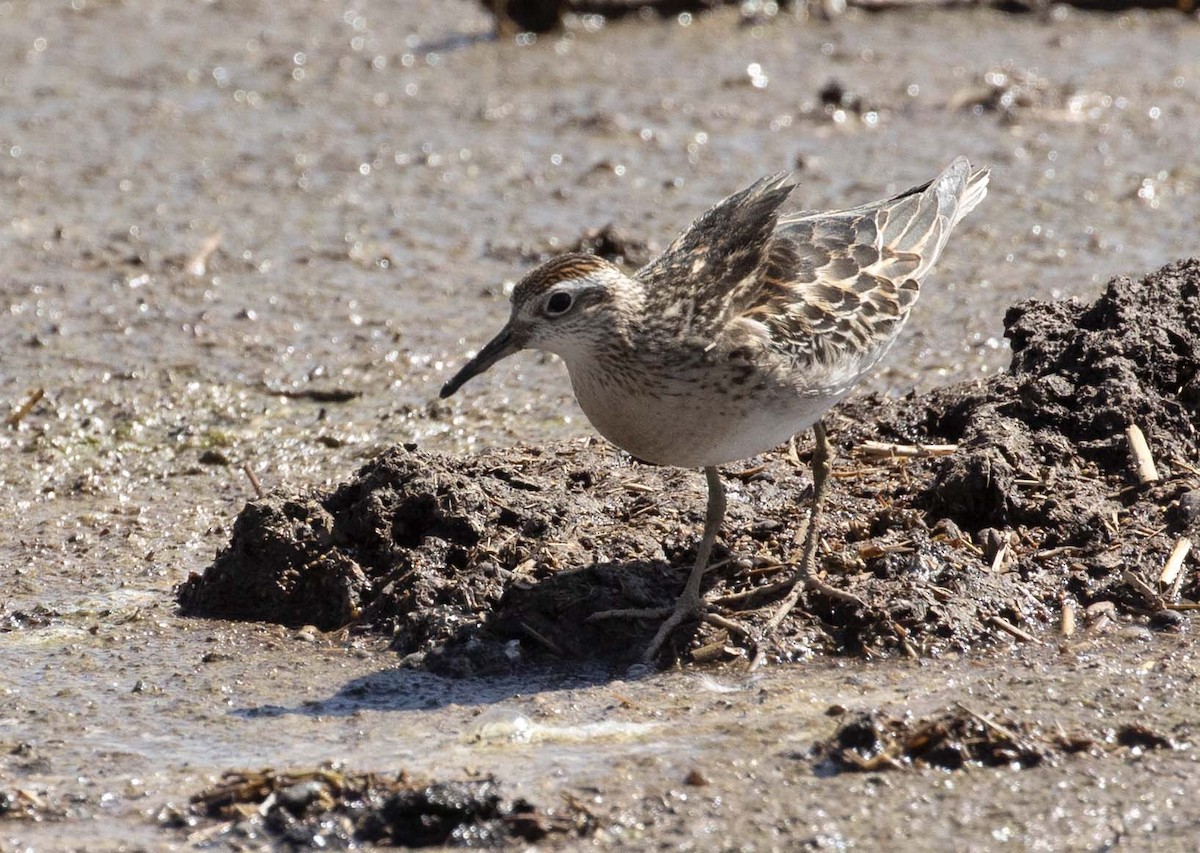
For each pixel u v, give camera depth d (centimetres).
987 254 1859
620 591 1119
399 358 1656
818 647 1083
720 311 1073
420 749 966
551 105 2464
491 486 1223
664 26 2875
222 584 1183
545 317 1081
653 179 2148
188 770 952
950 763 924
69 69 2678
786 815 880
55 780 945
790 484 1276
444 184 2158
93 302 1795
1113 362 1277
